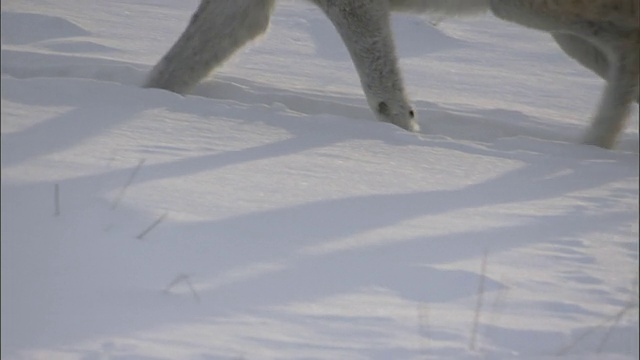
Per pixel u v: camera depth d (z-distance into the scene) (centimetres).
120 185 1231
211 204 1232
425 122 2217
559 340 976
